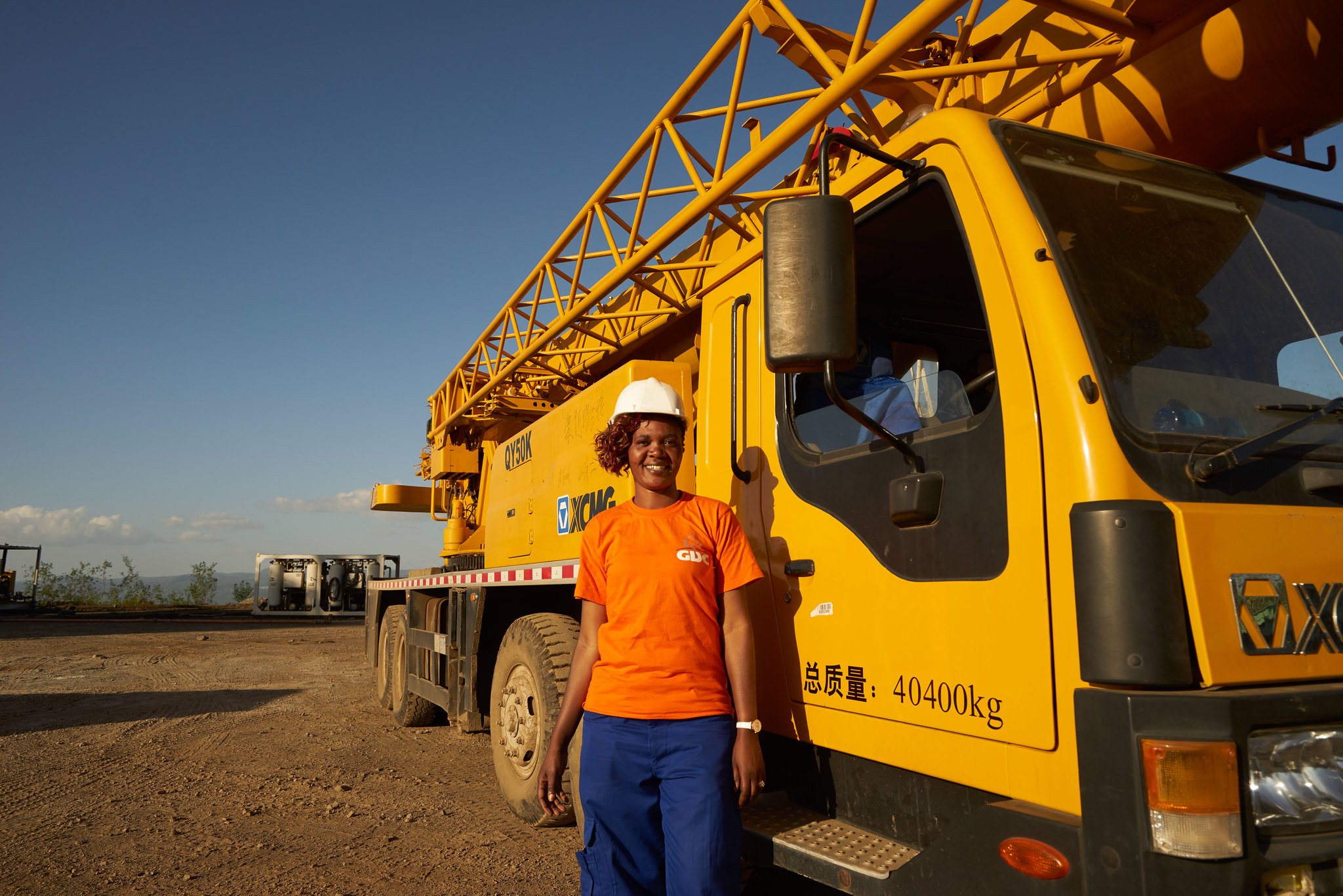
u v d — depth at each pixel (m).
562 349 7.10
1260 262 2.36
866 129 3.99
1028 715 1.85
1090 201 2.21
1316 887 1.62
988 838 1.85
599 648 2.44
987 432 2.03
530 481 5.30
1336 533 1.84
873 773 2.41
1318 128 2.83
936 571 2.15
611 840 2.31
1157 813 1.54
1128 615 1.63
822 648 2.56
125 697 10.07
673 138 4.61
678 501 2.56
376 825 4.85
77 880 3.94
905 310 3.29
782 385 2.87
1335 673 1.73
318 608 27.78
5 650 15.84
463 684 5.79
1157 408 1.90
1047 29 3.31
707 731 2.28
